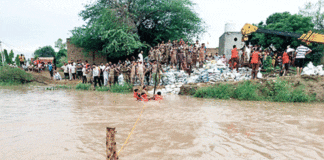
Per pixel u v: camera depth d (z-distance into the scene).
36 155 3.33
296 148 3.76
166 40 26.44
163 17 24.94
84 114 6.46
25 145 3.76
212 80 12.93
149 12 24.55
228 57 23.22
